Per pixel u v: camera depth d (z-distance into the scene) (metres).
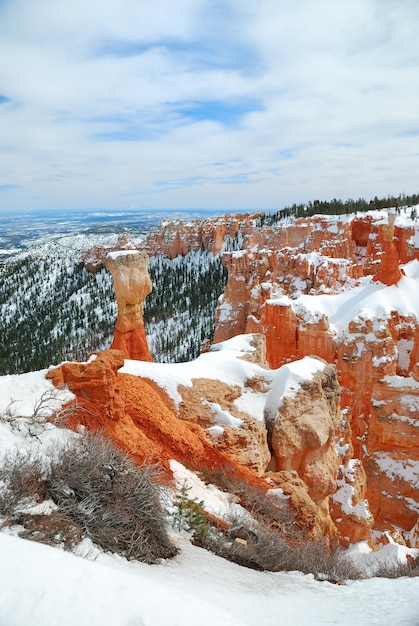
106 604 5.14
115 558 8.46
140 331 31.94
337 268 59.00
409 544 32.59
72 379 14.94
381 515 37.03
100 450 11.04
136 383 18.86
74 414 13.71
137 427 16.95
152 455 15.34
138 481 10.62
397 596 10.19
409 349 43.16
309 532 17.08
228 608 7.66
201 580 9.16
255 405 22.16
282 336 45.56
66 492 9.23
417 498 35.78
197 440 18.36
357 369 40.38
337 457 24.56
